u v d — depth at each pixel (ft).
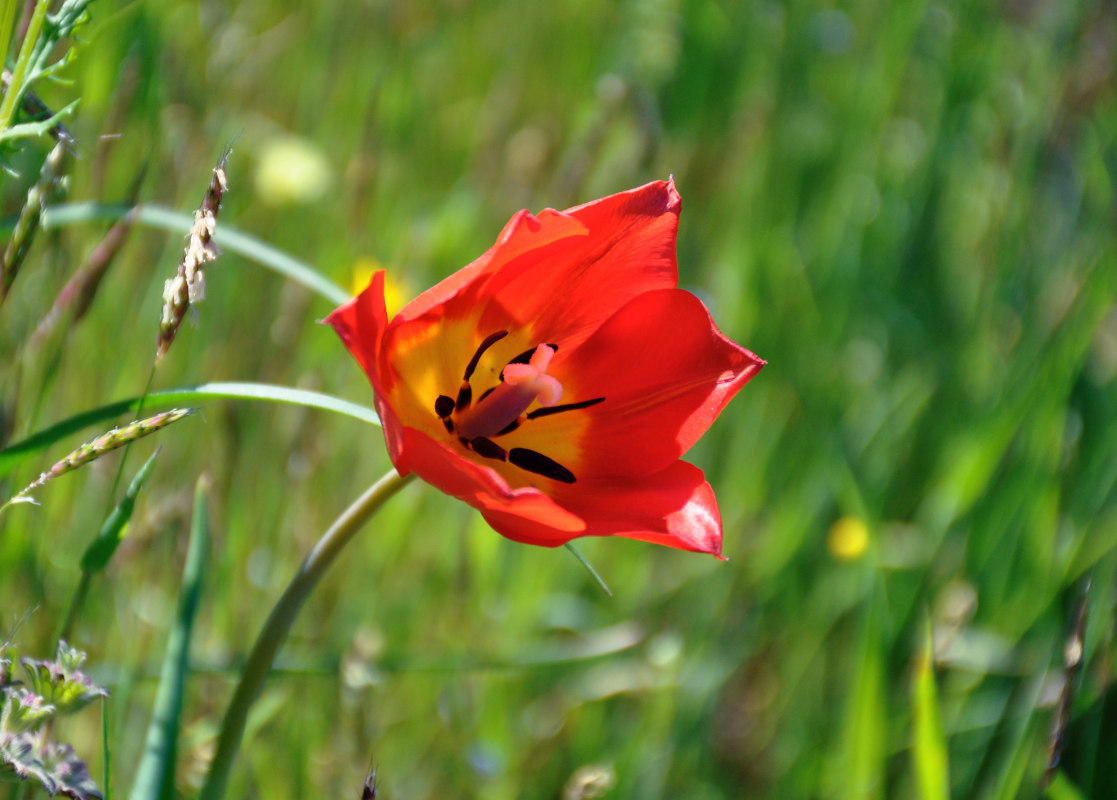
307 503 2.78
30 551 2.52
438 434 2.37
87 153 2.65
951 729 2.82
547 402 2.34
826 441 3.26
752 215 3.64
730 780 3.03
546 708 2.94
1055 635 2.75
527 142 3.34
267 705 2.56
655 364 2.38
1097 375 3.16
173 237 2.84
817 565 3.21
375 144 2.85
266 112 3.30
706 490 2.33
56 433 2.27
